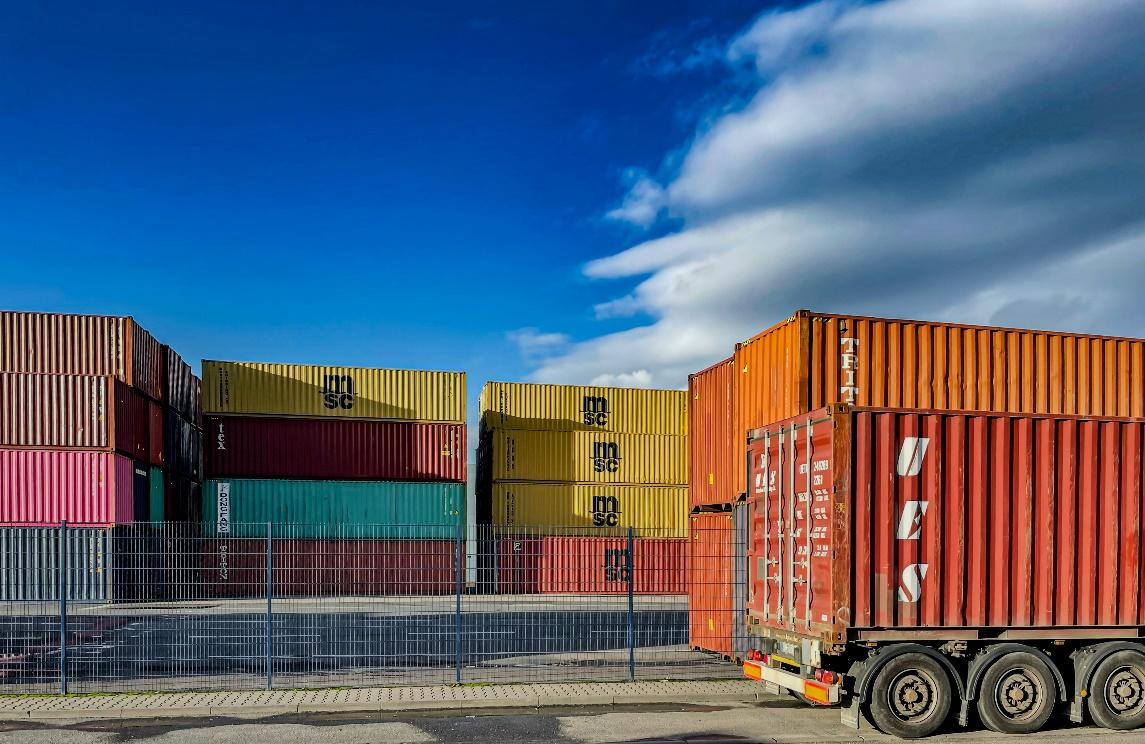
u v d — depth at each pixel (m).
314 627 18.39
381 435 31.23
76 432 24.41
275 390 30.50
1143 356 13.98
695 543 15.31
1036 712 9.70
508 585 30.27
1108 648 10.02
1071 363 13.59
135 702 10.89
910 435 9.64
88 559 23.19
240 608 21.62
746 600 11.73
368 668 13.64
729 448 14.38
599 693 11.60
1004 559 9.75
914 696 9.48
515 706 10.99
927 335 12.90
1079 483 10.13
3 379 24.22
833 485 9.36
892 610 9.42
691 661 14.53
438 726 9.94
